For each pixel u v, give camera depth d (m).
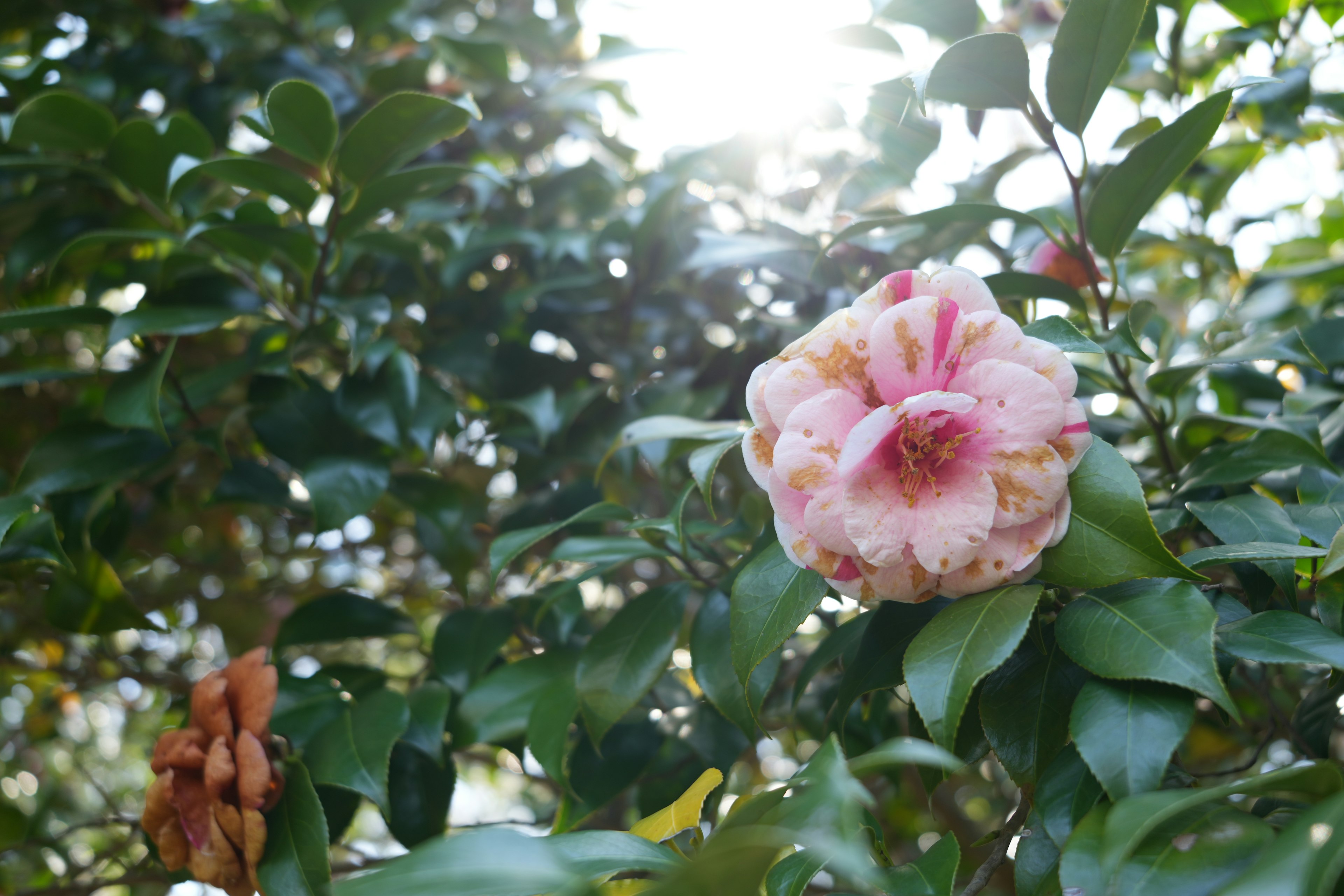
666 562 0.62
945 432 0.47
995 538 0.47
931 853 0.47
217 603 0.87
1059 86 0.52
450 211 0.75
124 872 0.73
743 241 0.70
